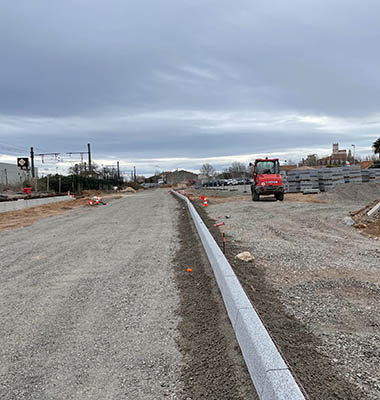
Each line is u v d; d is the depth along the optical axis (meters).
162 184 116.88
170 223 11.77
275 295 4.10
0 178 39.69
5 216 16.19
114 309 4.05
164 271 5.64
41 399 2.42
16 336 3.44
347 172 24.14
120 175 88.31
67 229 11.31
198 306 3.94
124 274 5.57
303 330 3.14
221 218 11.93
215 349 2.90
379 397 2.15
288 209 13.19
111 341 3.25
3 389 2.56
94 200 25.09
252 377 2.34
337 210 11.84
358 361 2.59
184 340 3.18
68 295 4.64
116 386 2.53
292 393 1.84
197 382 2.49
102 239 9.02
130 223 12.31
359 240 7.26
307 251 6.32
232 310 3.27
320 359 2.61
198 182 66.88
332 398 2.12
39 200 22.36
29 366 2.87
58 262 6.59
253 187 19.41
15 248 8.19
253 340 2.40
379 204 10.21
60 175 41.16
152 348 3.07
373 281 4.56
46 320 3.81
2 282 5.37
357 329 3.16
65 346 3.19
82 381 2.62
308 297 4.02
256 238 7.75
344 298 3.98
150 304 4.16
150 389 2.47
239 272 4.93
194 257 6.36
